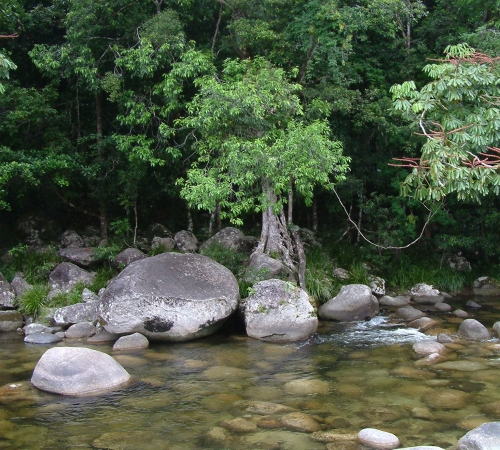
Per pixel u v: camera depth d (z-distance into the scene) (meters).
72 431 5.71
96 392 6.91
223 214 10.40
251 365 8.12
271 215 11.98
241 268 11.85
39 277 12.09
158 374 7.66
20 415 6.15
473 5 13.93
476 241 15.23
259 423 5.87
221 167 10.80
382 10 12.49
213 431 5.66
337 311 11.37
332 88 12.34
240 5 12.97
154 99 13.12
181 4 12.83
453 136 7.21
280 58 12.70
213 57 12.60
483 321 11.14
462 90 7.28
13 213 14.62
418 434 5.56
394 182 14.34
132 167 13.15
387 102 13.13
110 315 9.44
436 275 14.90
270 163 9.70
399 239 14.56
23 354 8.75
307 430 5.67
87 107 14.98
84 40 12.52
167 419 6.02
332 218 16.92
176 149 12.04
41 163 11.94
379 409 6.25
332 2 11.71
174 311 9.45
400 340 9.61
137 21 12.84
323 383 7.19
